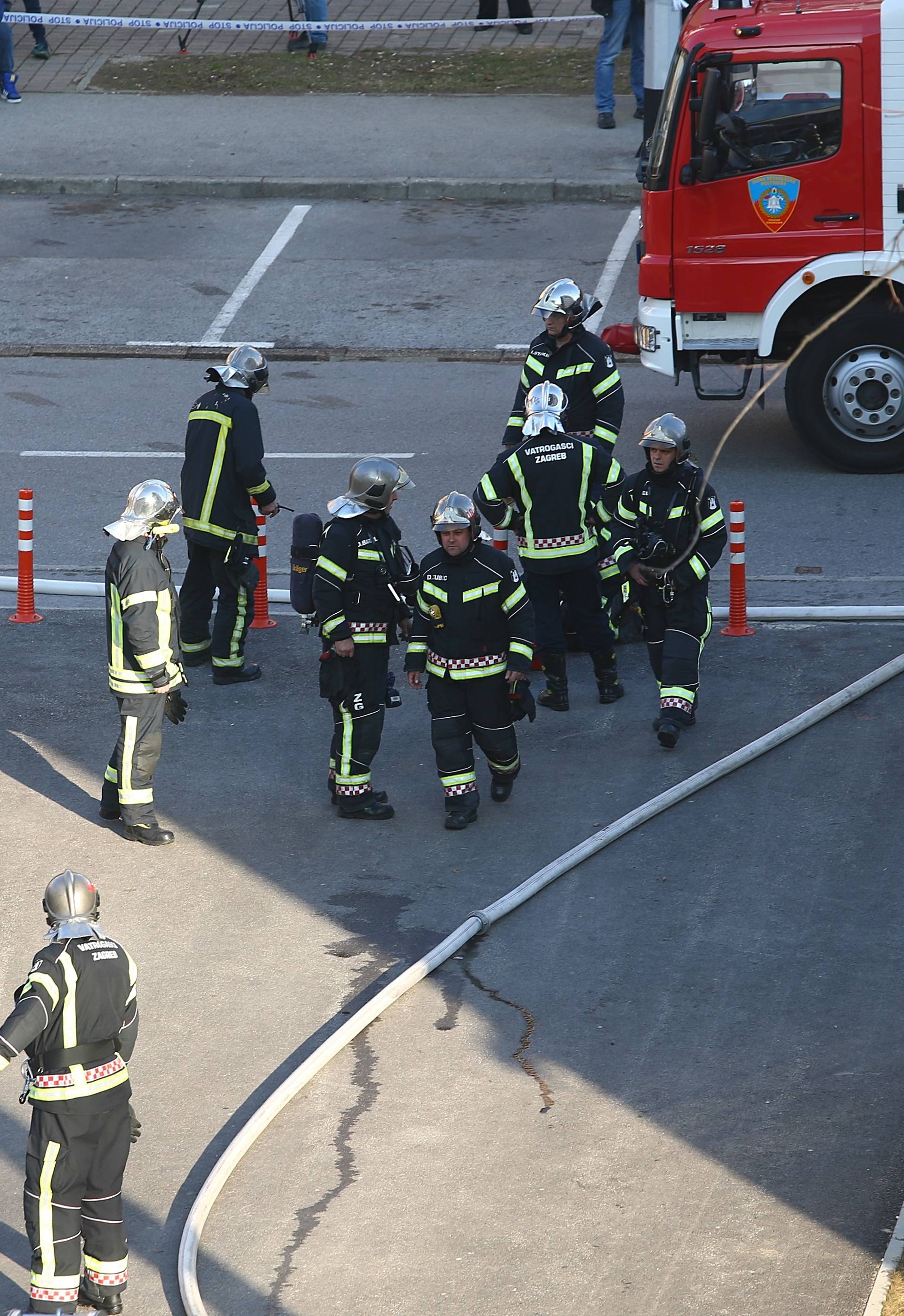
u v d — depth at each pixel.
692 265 51.34
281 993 28.06
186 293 69.88
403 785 36.06
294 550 34.66
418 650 33.28
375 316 67.25
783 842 32.59
